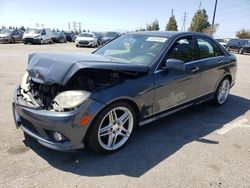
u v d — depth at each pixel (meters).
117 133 3.48
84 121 3.00
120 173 3.04
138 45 4.29
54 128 2.96
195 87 4.61
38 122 3.05
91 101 3.03
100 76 3.26
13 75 8.29
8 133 3.85
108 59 3.78
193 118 4.90
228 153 3.62
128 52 4.24
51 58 3.32
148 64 3.77
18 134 3.82
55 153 3.37
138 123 3.73
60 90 3.12
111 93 3.18
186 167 3.22
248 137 4.17
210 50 5.13
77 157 3.32
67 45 27.25
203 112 5.27
